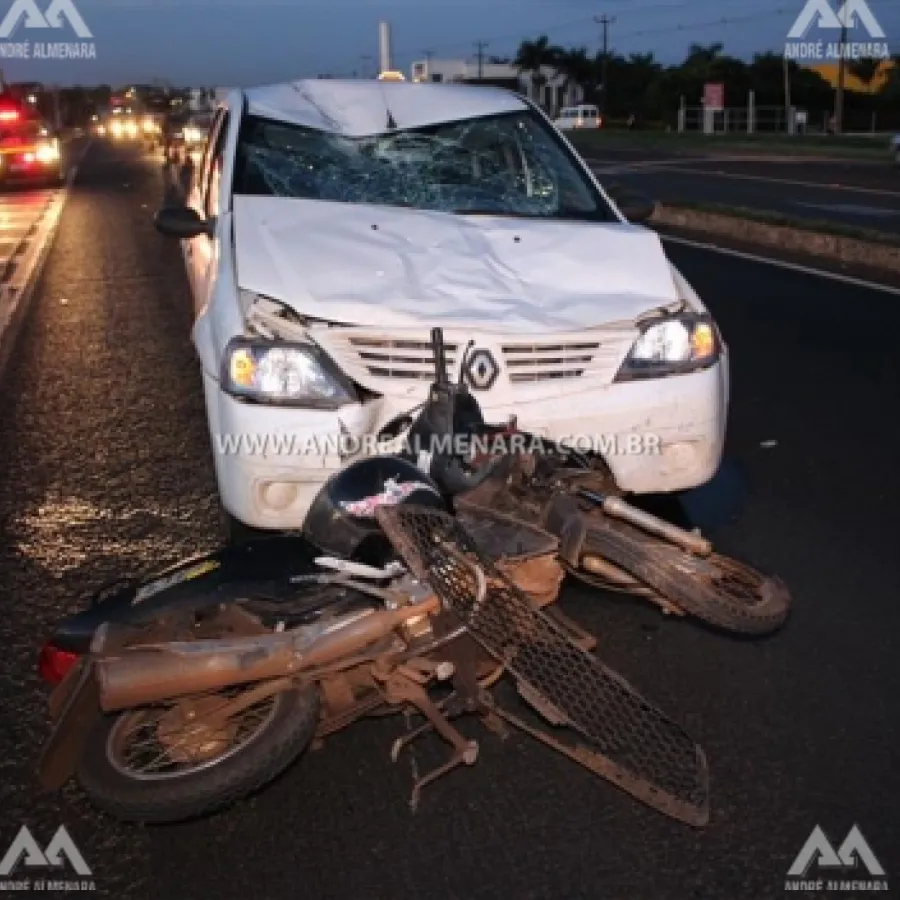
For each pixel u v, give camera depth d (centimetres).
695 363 450
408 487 339
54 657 333
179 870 312
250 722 325
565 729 366
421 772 351
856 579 470
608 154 3800
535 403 426
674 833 322
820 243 1326
